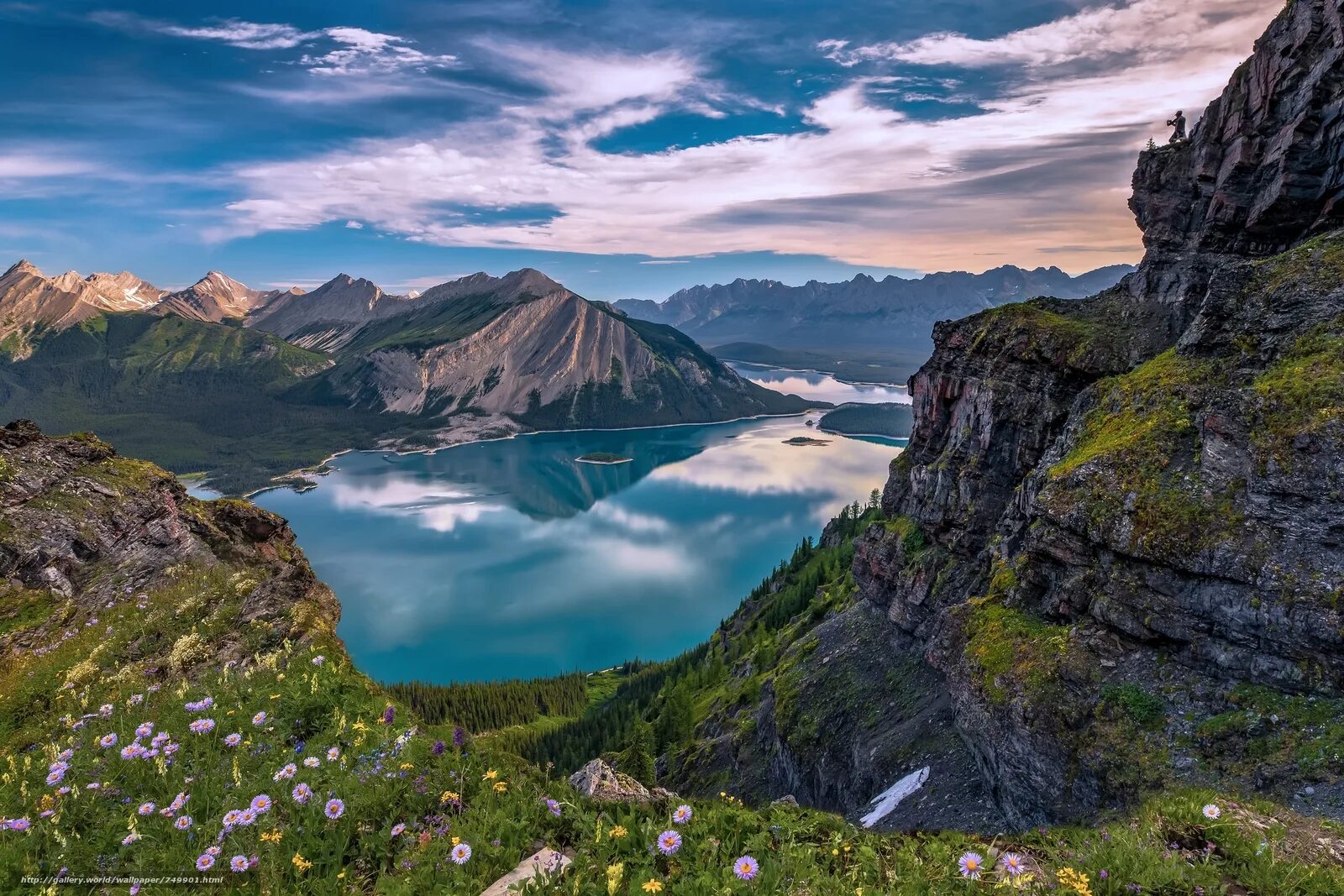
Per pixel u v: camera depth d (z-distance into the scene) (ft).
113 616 86.84
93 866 29.96
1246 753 84.23
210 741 40.45
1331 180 142.51
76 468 120.06
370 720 44.09
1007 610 131.64
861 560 245.86
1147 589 105.81
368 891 28.84
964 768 130.31
